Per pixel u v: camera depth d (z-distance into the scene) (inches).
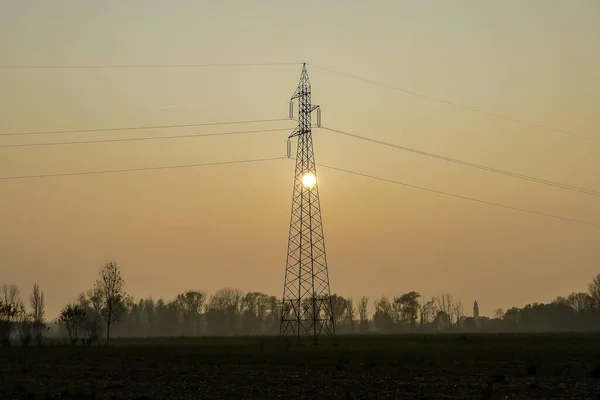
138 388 1839.3
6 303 4441.4
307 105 4722.0
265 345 4330.7
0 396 1669.5
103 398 1608.0
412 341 5064.0
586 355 3056.1
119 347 4345.5
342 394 1672.0
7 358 3070.9
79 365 2669.8
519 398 1585.9
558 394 1663.4
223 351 3565.5
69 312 4662.9
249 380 2031.3
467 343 4699.8
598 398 1557.6
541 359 2738.7
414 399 1557.6
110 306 4557.1
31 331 4869.6
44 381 2033.7
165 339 6668.3
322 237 4682.6
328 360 2787.9
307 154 4702.3
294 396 1648.6
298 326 4717.0
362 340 5339.6
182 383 1962.4
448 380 1999.3
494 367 2436.0
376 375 2164.1
